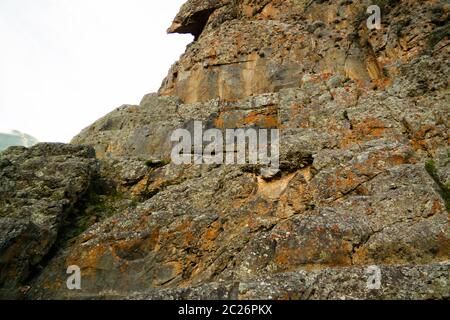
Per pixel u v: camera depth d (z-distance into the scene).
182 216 13.05
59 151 16.28
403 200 11.25
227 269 11.03
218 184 14.44
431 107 15.67
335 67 21.17
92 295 11.32
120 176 16.41
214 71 23.78
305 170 14.13
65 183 14.29
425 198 11.12
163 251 12.27
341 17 23.06
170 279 11.64
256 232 12.01
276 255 10.33
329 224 10.74
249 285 8.94
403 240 10.09
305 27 23.86
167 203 13.84
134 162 16.98
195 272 11.80
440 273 8.71
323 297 8.59
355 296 8.52
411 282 8.68
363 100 17.39
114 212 14.72
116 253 12.29
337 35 22.27
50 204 13.51
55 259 12.44
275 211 12.91
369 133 15.43
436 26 19.00
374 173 12.67
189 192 14.34
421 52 18.58
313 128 16.83
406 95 16.81
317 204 12.58
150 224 12.92
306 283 8.87
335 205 11.92
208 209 13.56
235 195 13.90
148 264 12.02
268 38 23.78
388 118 15.77
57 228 13.06
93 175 15.86
